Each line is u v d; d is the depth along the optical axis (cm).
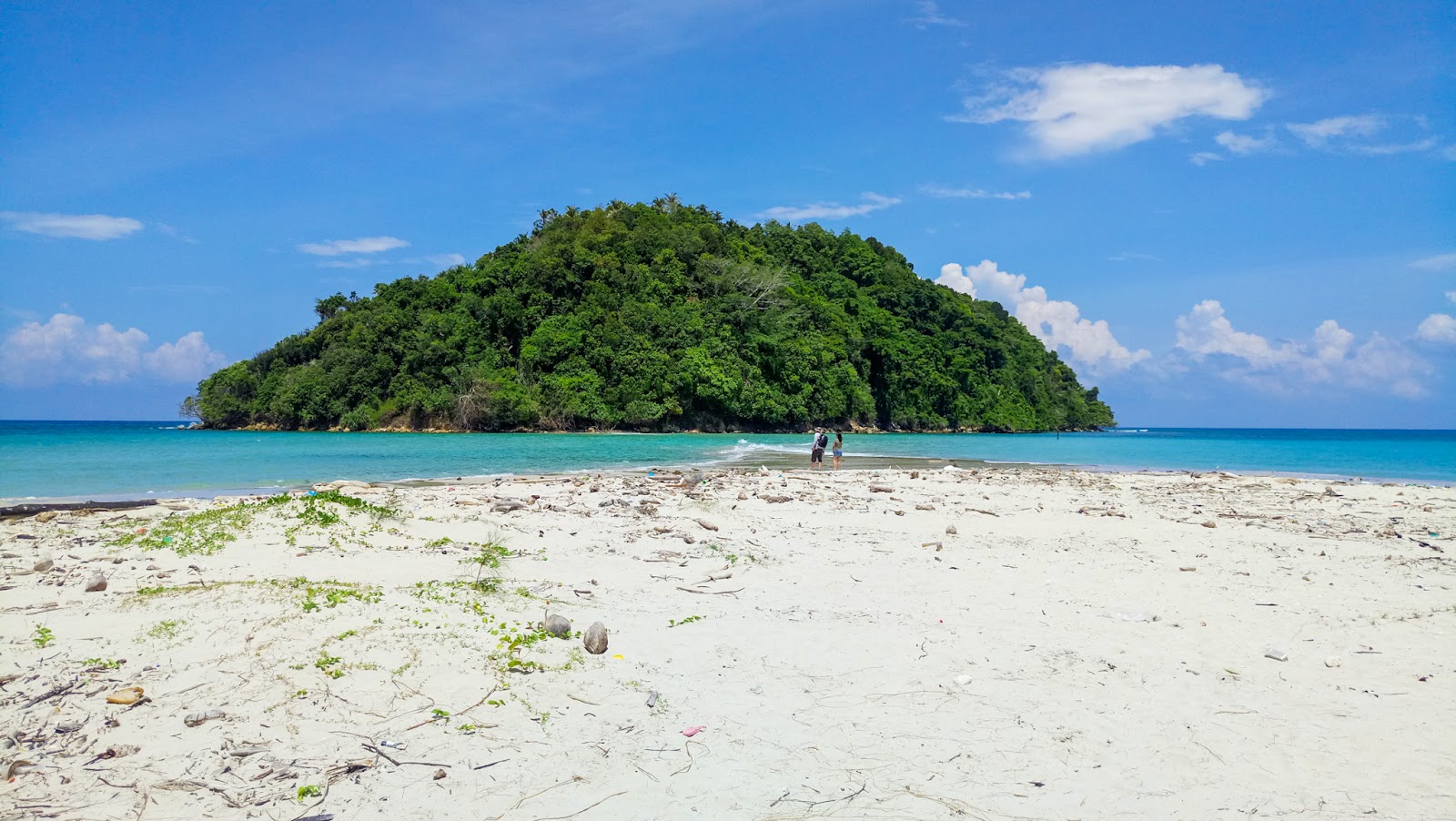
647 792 455
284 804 425
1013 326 14288
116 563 902
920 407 10588
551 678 613
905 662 674
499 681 599
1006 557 1145
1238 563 1138
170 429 8606
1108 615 829
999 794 462
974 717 566
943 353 11056
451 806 430
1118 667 670
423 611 731
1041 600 891
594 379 7712
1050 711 578
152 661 595
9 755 455
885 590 925
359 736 505
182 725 501
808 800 450
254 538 1007
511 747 503
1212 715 575
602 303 8231
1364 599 917
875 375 10525
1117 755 513
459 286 8600
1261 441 8319
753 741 523
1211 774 489
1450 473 3356
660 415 7644
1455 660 701
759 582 955
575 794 451
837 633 749
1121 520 1587
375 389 7788
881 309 10756
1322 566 1116
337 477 2436
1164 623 802
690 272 9206
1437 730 554
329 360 7888
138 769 451
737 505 1683
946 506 1744
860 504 1738
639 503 1653
